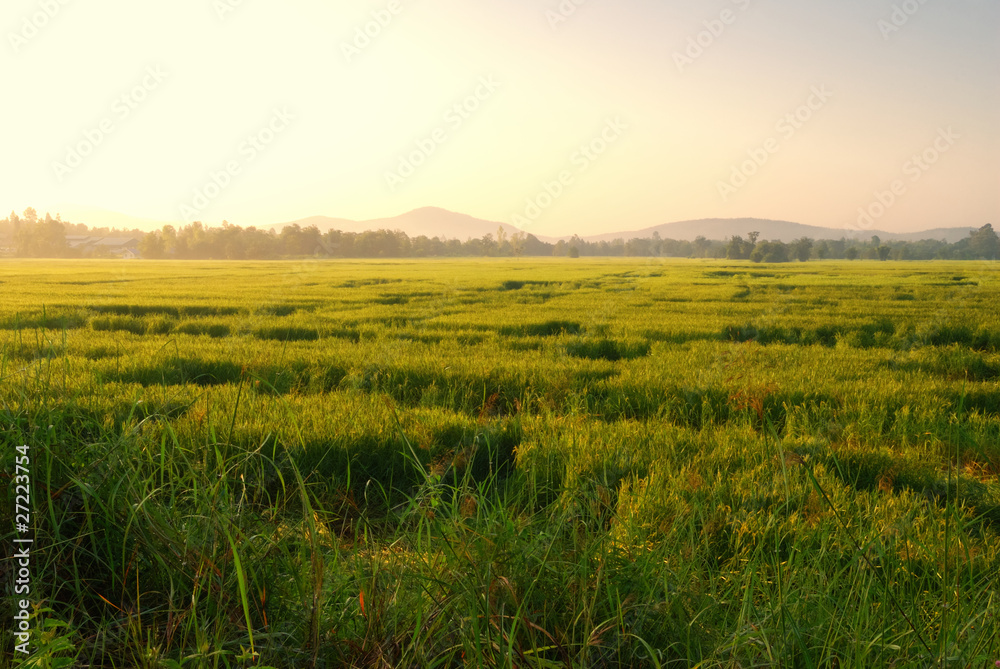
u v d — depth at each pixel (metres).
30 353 6.79
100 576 2.79
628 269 69.81
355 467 5.25
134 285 34.78
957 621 2.57
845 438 6.38
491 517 3.07
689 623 2.48
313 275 49.91
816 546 3.60
